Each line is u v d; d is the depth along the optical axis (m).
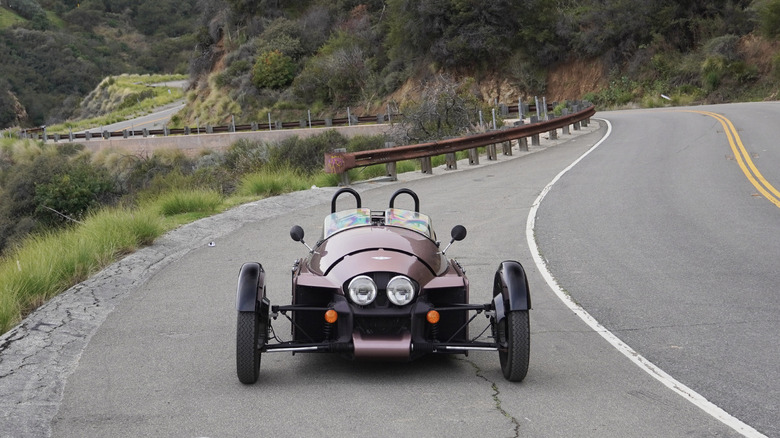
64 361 6.45
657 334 7.20
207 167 29.80
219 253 11.18
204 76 78.75
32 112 139.38
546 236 12.05
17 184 22.81
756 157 20.28
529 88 55.34
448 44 54.88
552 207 14.69
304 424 4.99
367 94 60.06
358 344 5.54
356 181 19.56
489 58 56.53
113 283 9.20
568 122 30.91
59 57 155.88
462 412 5.21
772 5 46.47
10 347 6.66
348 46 64.12
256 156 28.45
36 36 158.50
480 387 5.73
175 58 182.62
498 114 40.69
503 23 55.88
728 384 5.83
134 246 11.16
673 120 33.22
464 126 29.45
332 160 18.30
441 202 15.70
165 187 21.78
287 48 68.25
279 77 66.31
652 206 14.41
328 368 6.21
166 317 7.83
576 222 13.16
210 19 86.75
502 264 6.03
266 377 5.98
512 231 12.48
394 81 58.41
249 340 5.52
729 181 16.88
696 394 5.61
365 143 28.38
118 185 24.86
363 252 6.09
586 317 7.80
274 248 11.44
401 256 6.01
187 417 5.14
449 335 6.36
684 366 6.27
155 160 34.81
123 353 6.64
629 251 10.89
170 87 114.31
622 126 33.09
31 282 8.62
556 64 56.62
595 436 4.82
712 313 7.84
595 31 54.41
